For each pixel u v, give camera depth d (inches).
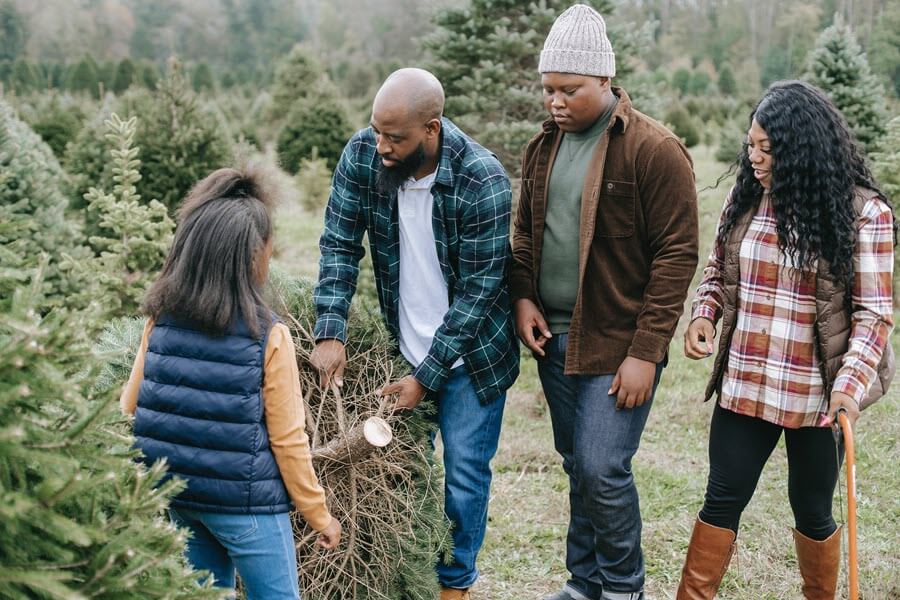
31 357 55.0
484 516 116.6
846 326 99.5
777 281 100.1
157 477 62.2
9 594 52.4
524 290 114.7
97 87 903.7
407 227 108.5
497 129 224.7
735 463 105.1
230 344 78.4
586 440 109.0
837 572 108.9
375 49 1448.1
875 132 303.9
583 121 104.0
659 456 176.4
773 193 98.1
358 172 108.7
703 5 1348.4
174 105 283.7
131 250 185.9
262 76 1247.5
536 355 114.9
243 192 82.3
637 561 113.0
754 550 135.5
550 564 135.6
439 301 111.4
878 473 162.4
